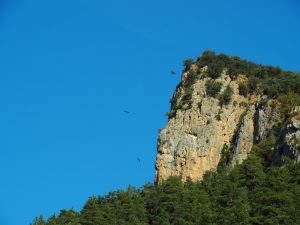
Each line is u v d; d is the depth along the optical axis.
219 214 164.88
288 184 167.62
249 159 177.38
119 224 172.12
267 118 195.00
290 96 197.25
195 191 173.75
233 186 169.38
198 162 197.50
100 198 183.62
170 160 199.12
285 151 178.75
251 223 162.50
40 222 180.25
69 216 181.50
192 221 166.38
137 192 184.12
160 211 171.12
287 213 161.12
